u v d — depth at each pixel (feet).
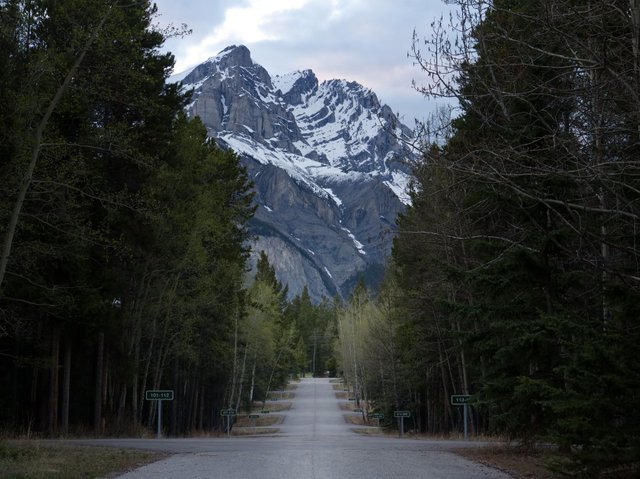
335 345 406.00
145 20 101.45
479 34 42.24
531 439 64.28
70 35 73.46
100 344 115.34
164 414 175.22
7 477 46.14
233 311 179.11
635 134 39.86
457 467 55.26
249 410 271.90
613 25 39.27
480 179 44.96
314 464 57.47
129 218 104.17
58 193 72.28
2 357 115.55
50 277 97.25
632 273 45.06
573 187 54.70
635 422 39.58
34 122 76.33
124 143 76.89
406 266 129.80
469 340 64.49
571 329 48.60
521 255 58.13
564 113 45.42
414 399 192.03
